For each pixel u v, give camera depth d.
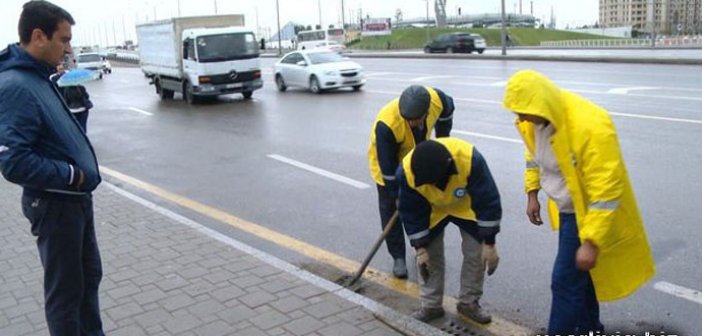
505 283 4.72
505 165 8.38
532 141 3.35
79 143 3.19
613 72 20.56
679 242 5.25
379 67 29.94
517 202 6.67
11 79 2.92
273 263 5.01
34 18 2.96
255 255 5.21
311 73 19.89
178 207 7.36
